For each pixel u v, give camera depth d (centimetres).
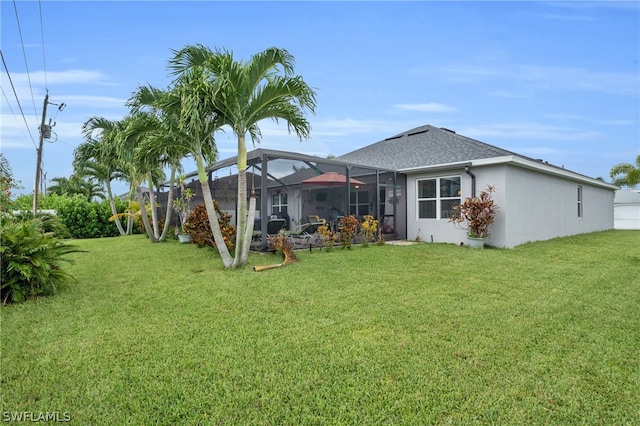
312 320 436
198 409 258
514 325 420
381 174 1268
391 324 423
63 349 355
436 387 287
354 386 288
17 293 516
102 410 258
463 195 1148
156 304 504
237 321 434
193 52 662
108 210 1739
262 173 927
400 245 1099
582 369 316
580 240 1295
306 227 1132
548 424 244
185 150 789
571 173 1440
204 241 1041
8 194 860
